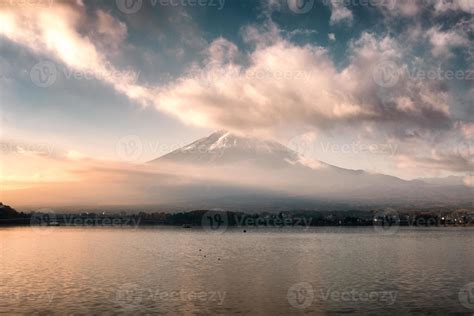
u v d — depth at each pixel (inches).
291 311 1752.0
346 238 6875.0
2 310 1723.7
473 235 7682.1
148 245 5246.1
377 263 3260.3
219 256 3809.1
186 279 2450.8
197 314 1697.8
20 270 2790.4
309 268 2940.5
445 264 3196.4
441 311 1761.8
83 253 4047.7
